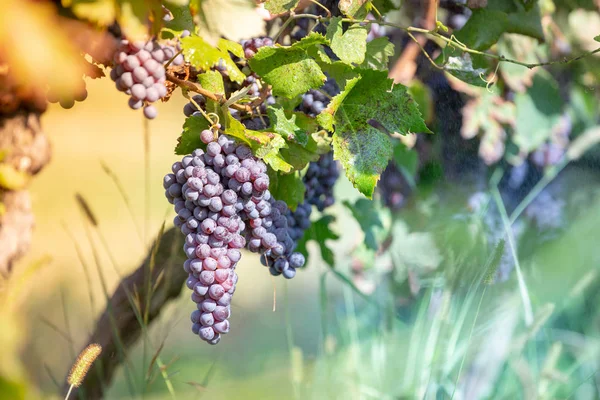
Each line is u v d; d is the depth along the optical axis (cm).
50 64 108
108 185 496
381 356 204
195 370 249
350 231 232
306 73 130
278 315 305
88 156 538
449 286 202
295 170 141
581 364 212
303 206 148
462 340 193
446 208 212
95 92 587
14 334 103
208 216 126
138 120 602
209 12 121
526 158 220
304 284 339
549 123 192
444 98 197
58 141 552
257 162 127
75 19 116
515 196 227
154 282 171
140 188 508
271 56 130
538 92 191
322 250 172
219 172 126
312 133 141
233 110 137
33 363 207
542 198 231
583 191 235
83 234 397
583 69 204
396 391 197
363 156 131
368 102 132
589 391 209
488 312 202
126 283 173
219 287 125
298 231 149
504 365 195
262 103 137
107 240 394
